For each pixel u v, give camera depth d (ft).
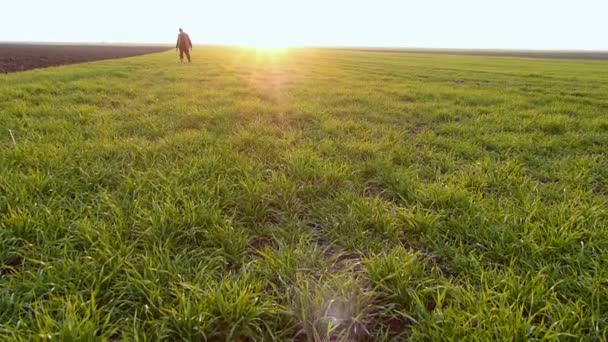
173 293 6.49
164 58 96.68
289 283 7.16
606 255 7.73
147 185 10.98
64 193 10.16
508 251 8.08
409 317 6.14
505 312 5.93
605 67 107.96
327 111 24.99
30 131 15.87
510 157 15.53
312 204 10.61
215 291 6.47
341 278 7.14
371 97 32.07
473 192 11.41
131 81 38.09
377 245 8.63
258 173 12.31
